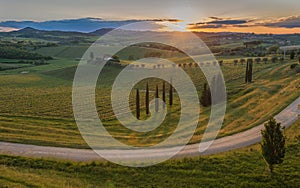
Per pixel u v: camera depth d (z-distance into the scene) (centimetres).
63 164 3089
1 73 14975
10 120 5506
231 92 7969
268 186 2544
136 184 2625
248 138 4097
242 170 2819
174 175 2786
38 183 2316
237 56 15225
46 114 7100
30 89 11425
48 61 18588
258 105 6184
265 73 10169
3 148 3628
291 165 2881
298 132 4016
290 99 6156
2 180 2270
